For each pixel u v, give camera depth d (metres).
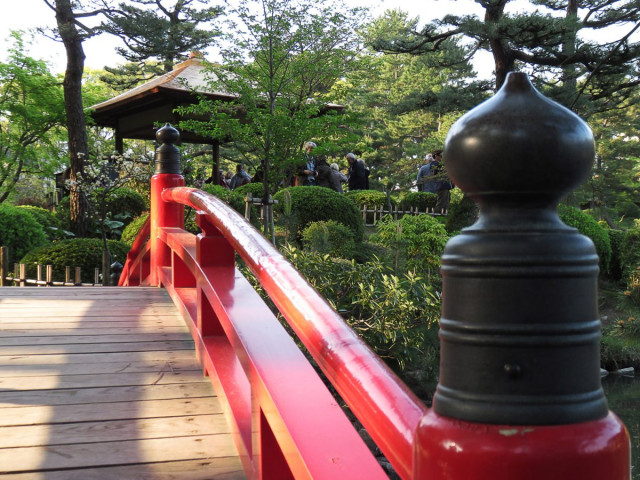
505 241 0.67
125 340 3.60
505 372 0.66
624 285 15.56
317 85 11.14
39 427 2.42
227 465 2.14
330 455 1.29
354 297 7.20
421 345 7.56
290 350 1.88
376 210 17.55
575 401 0.66
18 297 4.71
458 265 0.69
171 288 4.36
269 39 10.12
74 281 10.59
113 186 13.88
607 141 30.67
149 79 34.34
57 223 17.48
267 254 1.74
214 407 2.62
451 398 0.70
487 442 0.65
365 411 1.01
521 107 0.66
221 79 11.00
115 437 2.34
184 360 3.24
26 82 17.81
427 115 39.53
